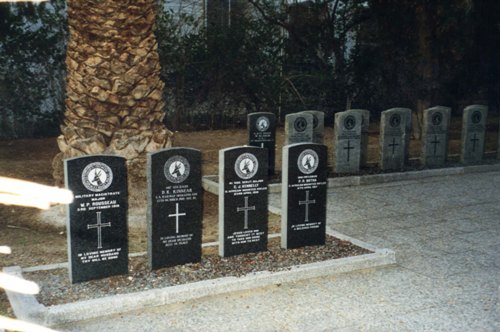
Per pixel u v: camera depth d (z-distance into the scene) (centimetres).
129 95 591
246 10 1272
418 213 671
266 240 511
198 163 473
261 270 469
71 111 595
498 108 1445
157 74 609
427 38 1092
